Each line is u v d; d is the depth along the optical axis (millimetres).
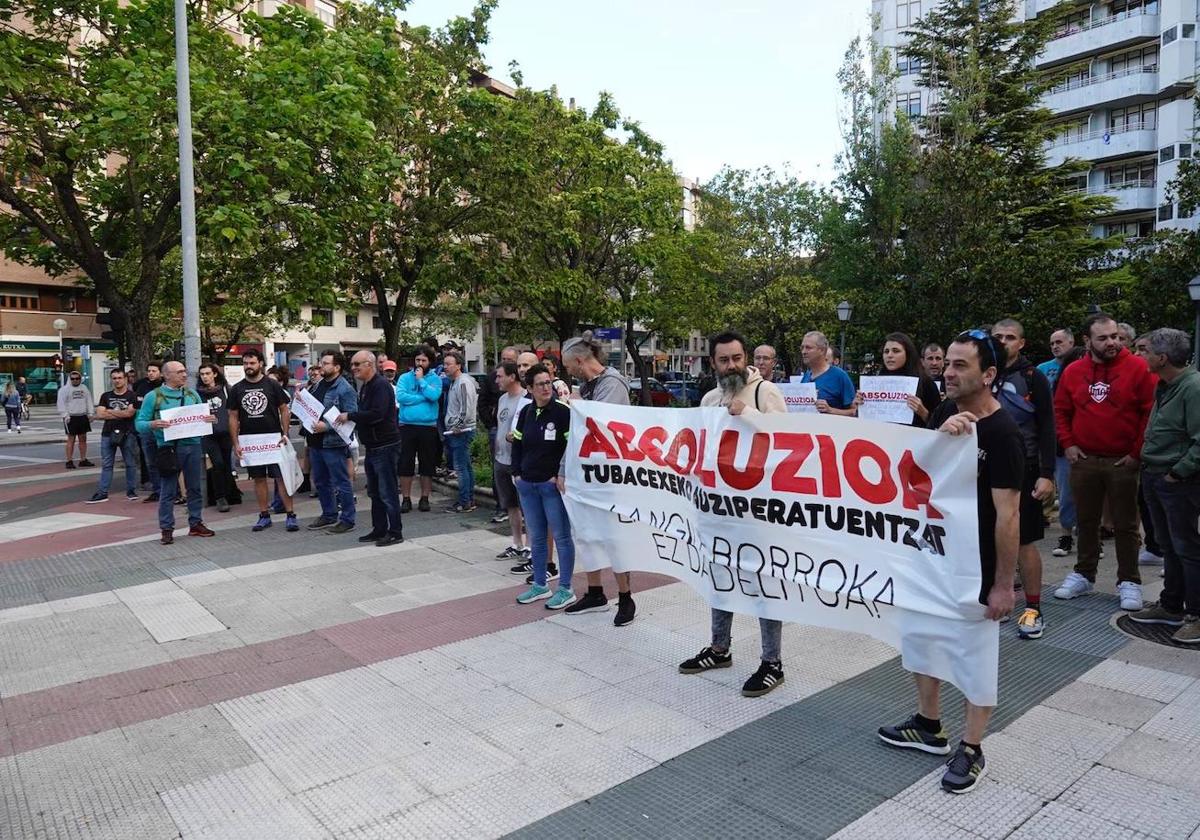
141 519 9547
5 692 4477
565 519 5734
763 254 35000
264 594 6254
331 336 45656
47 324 41469
